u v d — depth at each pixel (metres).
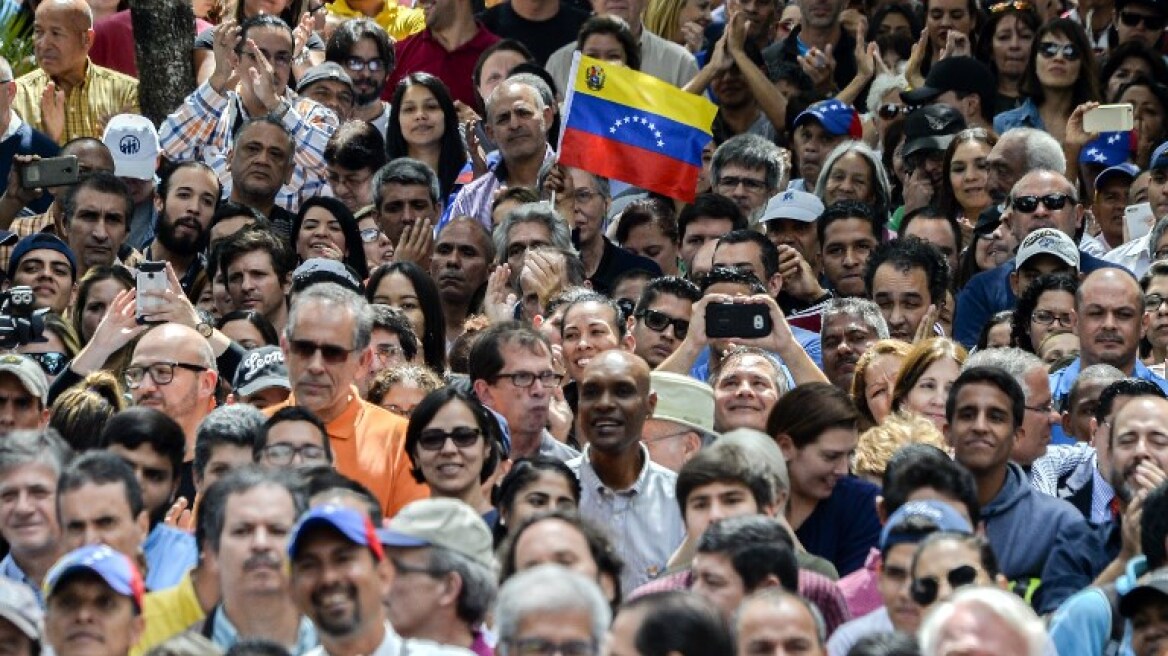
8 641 24.02
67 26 46.09
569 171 41.00
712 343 32.91
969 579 25.16
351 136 42.78
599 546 25.91
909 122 43.81
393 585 24.88
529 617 22.00
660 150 41.31
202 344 32.19
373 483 30.62
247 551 25.12
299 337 30.89
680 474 27.59
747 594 25.19
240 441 29.22
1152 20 49.50
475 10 51.81
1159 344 36.75
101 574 23.69
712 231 40.00
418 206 40.94
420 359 35.28
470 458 29.47
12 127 43.03
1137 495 27.84
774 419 30.09
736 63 46.22
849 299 35.50
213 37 45.81
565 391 33.88
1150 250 39.69
